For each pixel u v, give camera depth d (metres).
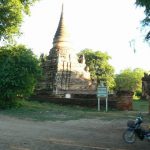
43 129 15.35
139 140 12.88
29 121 18.67
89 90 46.75
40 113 22.53
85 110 26.52
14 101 25.28
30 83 25.62
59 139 12.54
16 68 24.86
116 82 85.94
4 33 27.73
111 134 14.29
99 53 75.06
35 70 25.67
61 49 50.06
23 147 10.63
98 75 74.56
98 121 19.05
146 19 17.27
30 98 32.88
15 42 27.36
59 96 32.94
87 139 12.77
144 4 15.31
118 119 20.05
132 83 85.56
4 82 24.48
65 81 45.72
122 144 11.91
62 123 18.06
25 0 29.77
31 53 26.02
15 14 27.42
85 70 50.53
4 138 12.30
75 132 14.66
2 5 26.98
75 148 10.74
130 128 12.26
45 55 50.16
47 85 44.75
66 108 27.34
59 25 52.69
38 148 10.52
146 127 13.91
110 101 27.75
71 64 47.28
